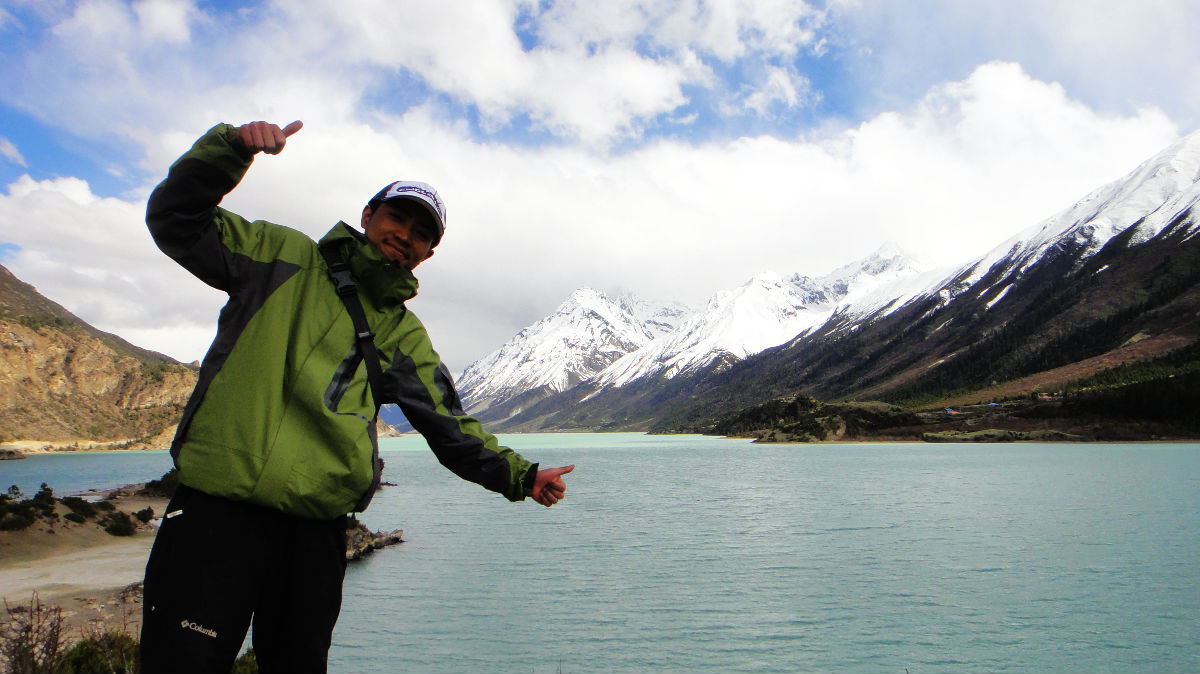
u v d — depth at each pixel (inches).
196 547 92.8
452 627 813.9
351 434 98.7
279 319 101.4
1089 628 792.3
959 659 699.4
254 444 93.7
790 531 1549.0
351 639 768.3
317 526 101.0
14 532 1232.2
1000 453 4591.5
